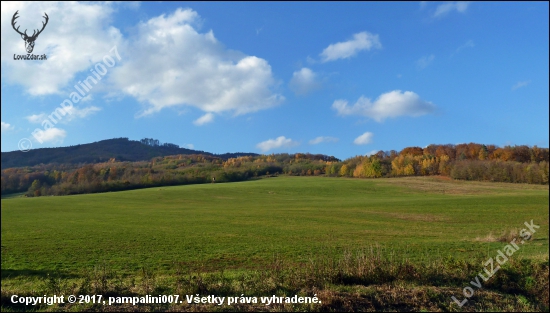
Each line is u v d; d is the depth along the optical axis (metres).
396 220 45.06
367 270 12.33
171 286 11.50
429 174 111.50
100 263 20.02
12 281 14.53
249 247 25.41
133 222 43.22
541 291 12.19
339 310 9.68
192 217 48.91
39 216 49.69
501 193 78.44
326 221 44.22
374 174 121.31
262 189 102.25
